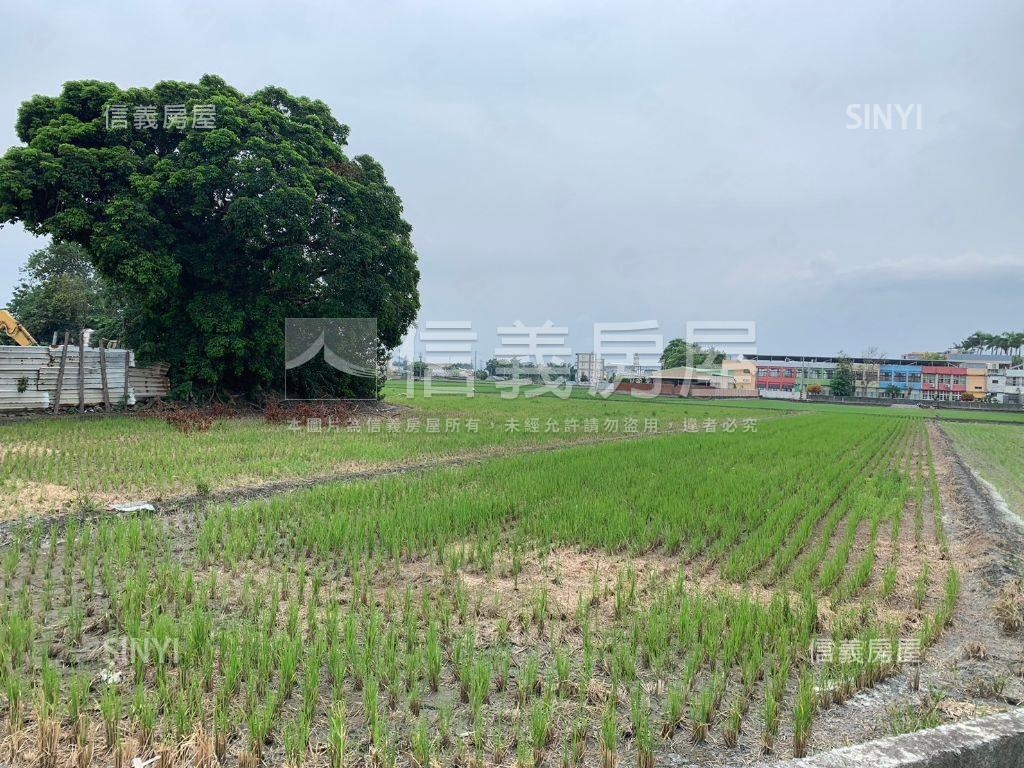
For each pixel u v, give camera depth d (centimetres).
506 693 495
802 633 587
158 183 2228
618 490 1280
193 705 445
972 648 594
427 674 508
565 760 404
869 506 1221
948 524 1134
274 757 409
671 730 445
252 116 2461
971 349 10512
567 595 714
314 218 2517
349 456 1686
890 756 346
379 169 3095
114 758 393
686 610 610
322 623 610
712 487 1314
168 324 2511
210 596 668
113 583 681
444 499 1137
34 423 2005
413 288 3098
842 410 5672
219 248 2491
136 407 2464
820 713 481
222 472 1371
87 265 4838
